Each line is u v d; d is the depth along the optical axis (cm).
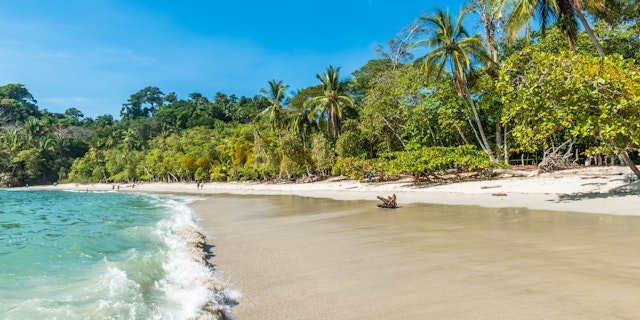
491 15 2805
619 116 1186
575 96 1181
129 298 558
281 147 4644
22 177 9494
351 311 502
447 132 3484
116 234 1226
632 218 1007
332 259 809
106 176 9656
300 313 513
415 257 764
